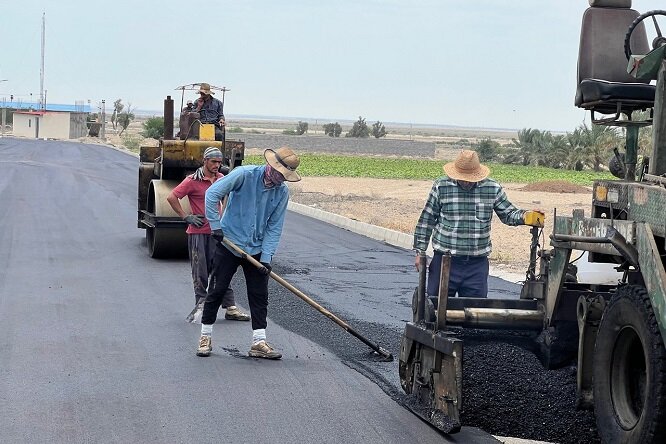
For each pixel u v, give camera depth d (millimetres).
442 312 6750
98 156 52750
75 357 8312
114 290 11773
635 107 6875
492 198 8281
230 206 8438
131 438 6215
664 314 5098
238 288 12078
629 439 5477
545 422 6676
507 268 15320
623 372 5793
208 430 6434
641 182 6082
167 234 14234
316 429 6516
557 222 6797
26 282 12125
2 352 8414
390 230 18812
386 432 6477
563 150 61281
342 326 8453
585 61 7277
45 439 6145
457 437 6391
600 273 7340
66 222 19531
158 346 8859
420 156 91562
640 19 6496
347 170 52156
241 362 8359
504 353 7711
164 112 15898
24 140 81875
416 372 7066
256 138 91125
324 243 17547
